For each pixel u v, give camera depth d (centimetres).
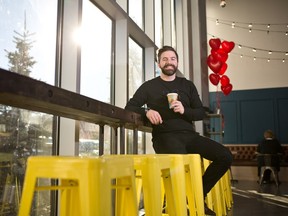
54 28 252
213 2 1009
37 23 234
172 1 616
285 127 914
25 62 222
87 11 308
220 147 239
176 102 241
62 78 250
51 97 126
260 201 457
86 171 99
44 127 239
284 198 491
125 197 132
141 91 266
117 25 358
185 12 634
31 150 227
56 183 235
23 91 109
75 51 251
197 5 694
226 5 1001
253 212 366
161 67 269
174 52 270
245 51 972
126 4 380
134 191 128
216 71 600
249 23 976
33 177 106
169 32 557
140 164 144
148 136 453
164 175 172
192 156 213
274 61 946
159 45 525
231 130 957
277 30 953
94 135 312
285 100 923
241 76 969
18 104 142
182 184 175
